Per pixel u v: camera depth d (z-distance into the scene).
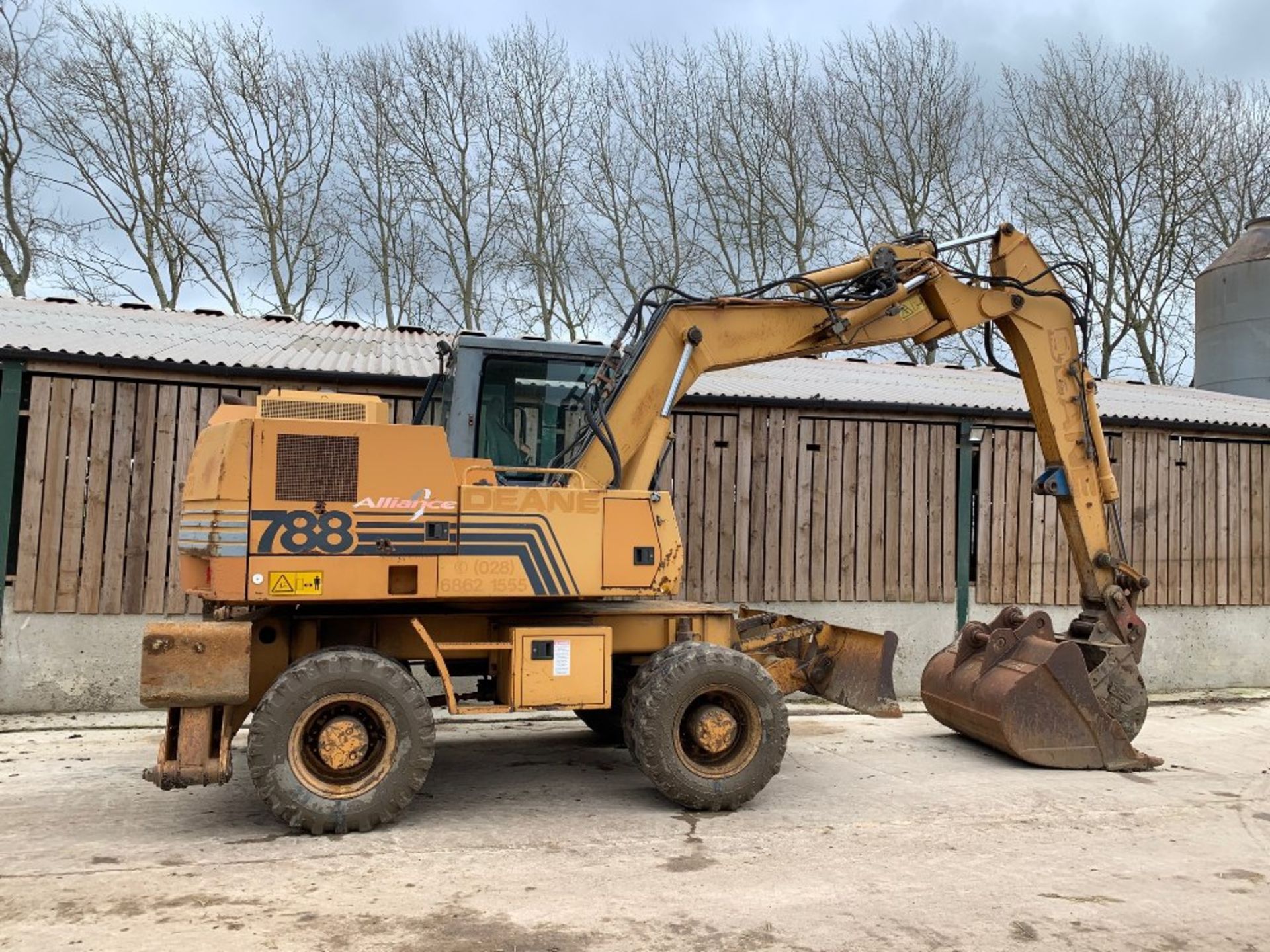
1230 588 10.74
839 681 6.45
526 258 20.75
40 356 7.74
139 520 8.05
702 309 6.20
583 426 6.01
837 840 4.93
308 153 20.53
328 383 8.36
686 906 3.98
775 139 21.42
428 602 5.52
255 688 5.30
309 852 4.61
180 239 19.80
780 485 9.44
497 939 3.62
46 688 7.86
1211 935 3.77
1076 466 7.04
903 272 6.61
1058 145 22.67
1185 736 7.93
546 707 5.36
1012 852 4.78
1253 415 11.78
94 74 19.12
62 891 4.05
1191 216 22.16
